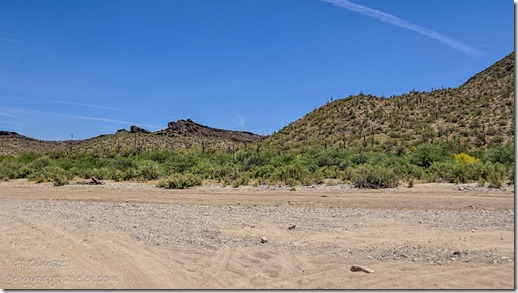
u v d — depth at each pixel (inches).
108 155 2827.3
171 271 316.2
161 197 798.5
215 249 374.6
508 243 364.2
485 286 268.4
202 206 661.9
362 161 1481.3
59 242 406.9
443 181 968.9
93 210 625.6
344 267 315.6
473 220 478.6
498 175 893.2
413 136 2546.8
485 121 2461.9
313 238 406.6
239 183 1035.3
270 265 326.0
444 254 337.4
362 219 500.4
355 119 3166.8
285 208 614.5
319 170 1176.2
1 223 513.7
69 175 1352.1
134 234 438.0
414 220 486.6
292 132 3371.1
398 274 295.7
